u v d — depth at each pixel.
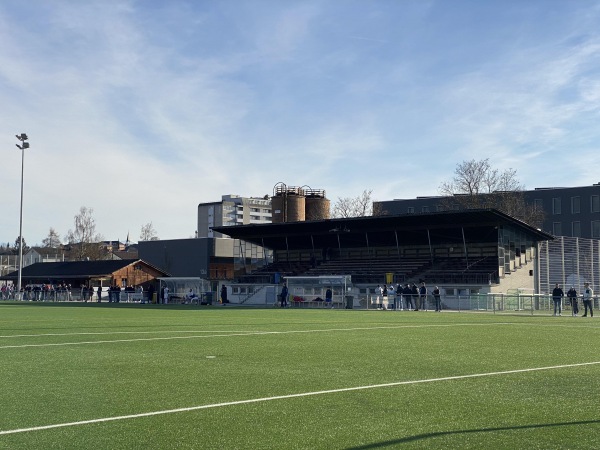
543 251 71.62
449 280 65.00
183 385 11.88
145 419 9.12
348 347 18.78
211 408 9.84
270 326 28.61
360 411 9.66
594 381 12.44
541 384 12.07
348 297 57.69
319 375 13.11
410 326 29.22
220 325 29.23
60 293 76.81
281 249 86.75
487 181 96.44
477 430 8.53
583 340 21.83
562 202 110.31
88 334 23.34
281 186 102.38
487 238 68.75
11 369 13.93
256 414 9.45
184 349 18.08
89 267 90.50
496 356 16.61
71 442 7.92
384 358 16.02
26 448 7.66
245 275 78.38
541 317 41.94
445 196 103.75
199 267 95.00
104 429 8.55
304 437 8.16
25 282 94.88
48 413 9.48
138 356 16.34
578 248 72.50
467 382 12.27
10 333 23.70
